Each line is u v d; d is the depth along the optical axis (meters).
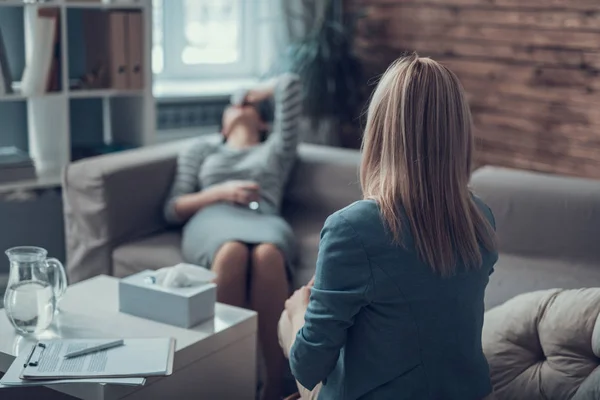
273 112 4.09
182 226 3.07
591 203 2.62
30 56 3.24
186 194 2.98
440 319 1.43
